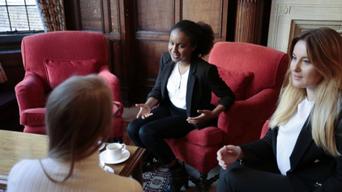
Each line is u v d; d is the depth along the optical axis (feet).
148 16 10.95
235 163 4.64
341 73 3.76
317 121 3.85
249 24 9.74
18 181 2.52
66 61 8.71
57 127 2.29
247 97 7.38
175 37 6.25
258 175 4.35
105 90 2.44
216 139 6.29
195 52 6.63
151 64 11.55
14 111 9.77
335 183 3.73
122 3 10.64
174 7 10.51
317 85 3.98
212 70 6.38
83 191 2.42
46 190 2.43
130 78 11.73
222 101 6.28
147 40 11.26
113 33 11.14
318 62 3.75
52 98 2.34
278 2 10.03
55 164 2.43
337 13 9.59
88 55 8.89
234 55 7.77
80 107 2.27
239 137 6.88
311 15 9.84
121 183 2.60
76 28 11.59
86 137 2.32
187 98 6.52
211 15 10.21
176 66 6.86
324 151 3.93
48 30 10.83
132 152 5.10
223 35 10.28
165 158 6.41
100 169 2.64
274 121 4.59
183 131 6.51
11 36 10.75
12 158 4.96
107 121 2.44
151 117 6.87
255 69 7.41
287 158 4.39
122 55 11.33
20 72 10.78
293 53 4.07
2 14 10.71
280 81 7.30
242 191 4.36
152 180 7.04
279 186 4.16
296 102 4.39
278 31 10.35
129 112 11.21
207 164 6.40
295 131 4.29
